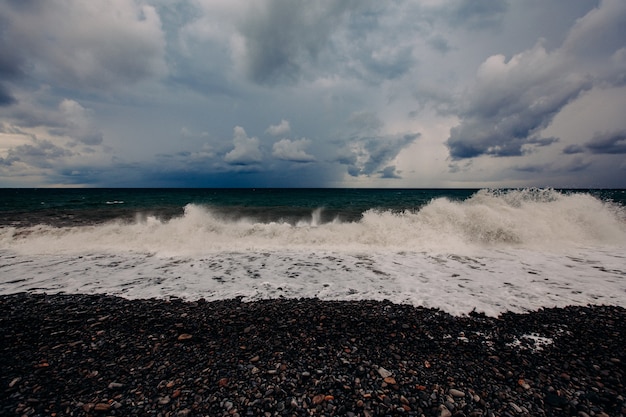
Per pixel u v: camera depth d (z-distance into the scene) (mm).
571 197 14516
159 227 12273
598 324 5129
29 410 3162
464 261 8992
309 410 3170
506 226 11391
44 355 4160
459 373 3826
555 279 7371
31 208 22016
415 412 3162
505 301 6070
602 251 10062
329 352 4254
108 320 5168
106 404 3238
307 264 8688
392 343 4512
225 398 3336
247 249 10250
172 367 3916
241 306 5793
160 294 6383
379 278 7484
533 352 4324
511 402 3326
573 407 3258
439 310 5645
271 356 4148
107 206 24438
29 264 8438
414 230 11805
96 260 8883
